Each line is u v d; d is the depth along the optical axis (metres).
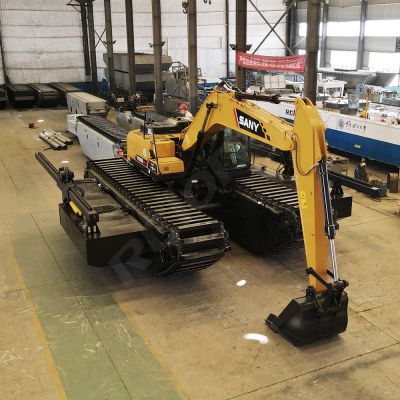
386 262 6.66
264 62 12.29
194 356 4.67
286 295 5.82
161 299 5.73
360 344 4.86
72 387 4.24
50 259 6.74
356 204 9.07
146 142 7.03
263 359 4.62
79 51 25.27
